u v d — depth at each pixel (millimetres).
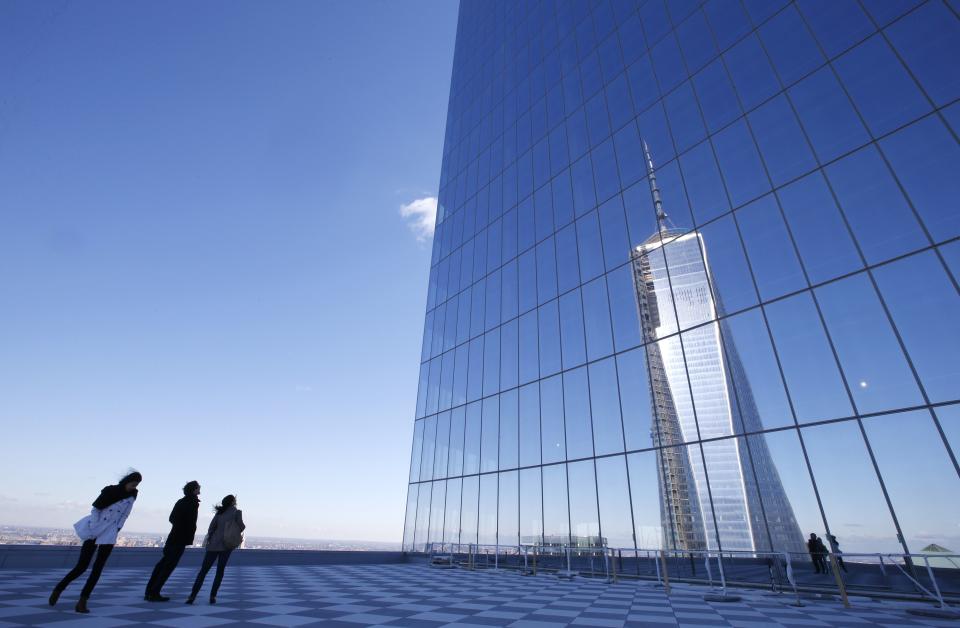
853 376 9969
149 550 13547
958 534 7965
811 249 11445
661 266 15289
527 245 22266
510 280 22625
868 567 8867
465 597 8742
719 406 12391
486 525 18875
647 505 13492
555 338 18766
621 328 16078
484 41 36062
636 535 13516
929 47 10633
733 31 15625
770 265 12203
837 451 9828
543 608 7363
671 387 13789
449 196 32406
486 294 24156
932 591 7922
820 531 9711
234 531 7016
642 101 18391
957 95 9922
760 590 10320
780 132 13055
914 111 10492
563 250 19875
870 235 10469
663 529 12883
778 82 13602
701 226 14367
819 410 10328
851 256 10664
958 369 8602
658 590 10586
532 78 27188
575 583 12188
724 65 15508
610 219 17984
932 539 8219
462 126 34344
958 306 8875
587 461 15758
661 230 15703
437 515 21969
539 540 16453
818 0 13297
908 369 9227
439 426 24297
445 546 20672
